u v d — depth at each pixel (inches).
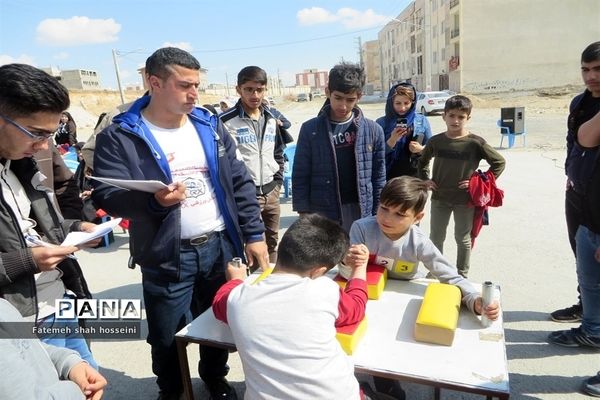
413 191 81.1
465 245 143.1
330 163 120.8
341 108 115.3
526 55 1258.0
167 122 83.4
